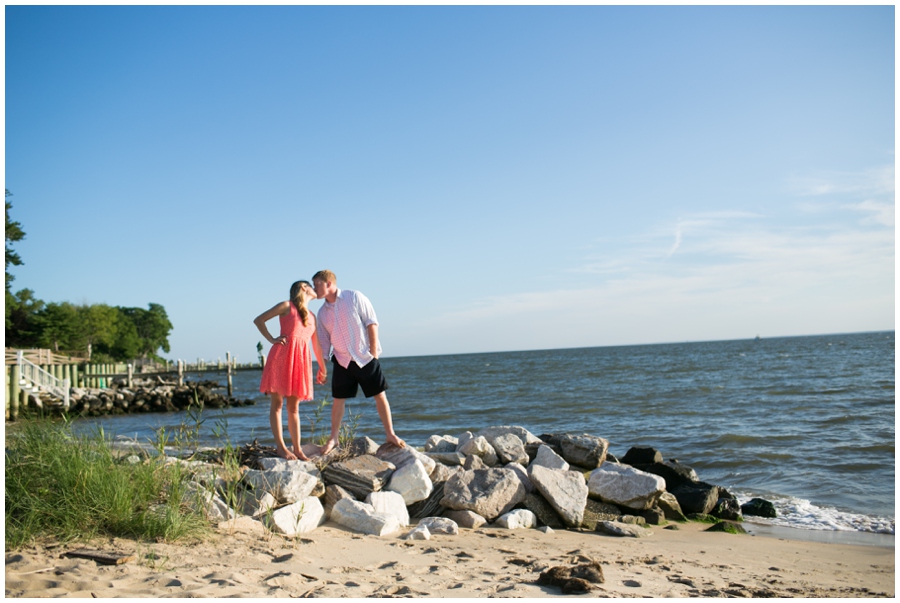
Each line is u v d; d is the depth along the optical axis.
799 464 12.14
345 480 5.91
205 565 3.82
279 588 3.46
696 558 5.62
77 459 4.64
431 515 6.27
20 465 4.57
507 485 6.59
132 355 90.75
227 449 5.77
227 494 5.09
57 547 3.93
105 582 3.36
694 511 8.67
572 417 22.31
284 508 5.03
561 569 3.98
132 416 31.83
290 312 6.11
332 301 6.37
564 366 71.75
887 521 8.38
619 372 53.38
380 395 6.46
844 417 18.92
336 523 5.45
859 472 11.33
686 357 81.00
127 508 4.40
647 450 10.05
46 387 28.02
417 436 17.42
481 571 4.18
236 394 48.16
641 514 7.77
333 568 4.03
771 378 38.22
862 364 48.97
